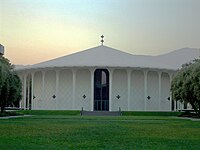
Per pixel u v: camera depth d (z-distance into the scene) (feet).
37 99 284.20
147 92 277.64
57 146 63.41
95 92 270.67
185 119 177.06
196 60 205.36
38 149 59.31
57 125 118.32
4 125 116.37
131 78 274.77
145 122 143.02
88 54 289.33
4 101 192.44
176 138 79.05
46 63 277.85
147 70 271.49
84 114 242.99
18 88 194.80
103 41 313.94
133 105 274.36
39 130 96.73
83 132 91.86
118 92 271.49
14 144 65.26
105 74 271.69
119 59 277.64
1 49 167.94
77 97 270.87
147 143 69.51
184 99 192.13
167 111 258.78
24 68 282.36
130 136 82.48
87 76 270.67
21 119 160.35
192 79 176.45
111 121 148.56
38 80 285.23
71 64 264.72
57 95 272.51
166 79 287.28
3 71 146.20
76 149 59.98
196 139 77.46
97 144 67.10
